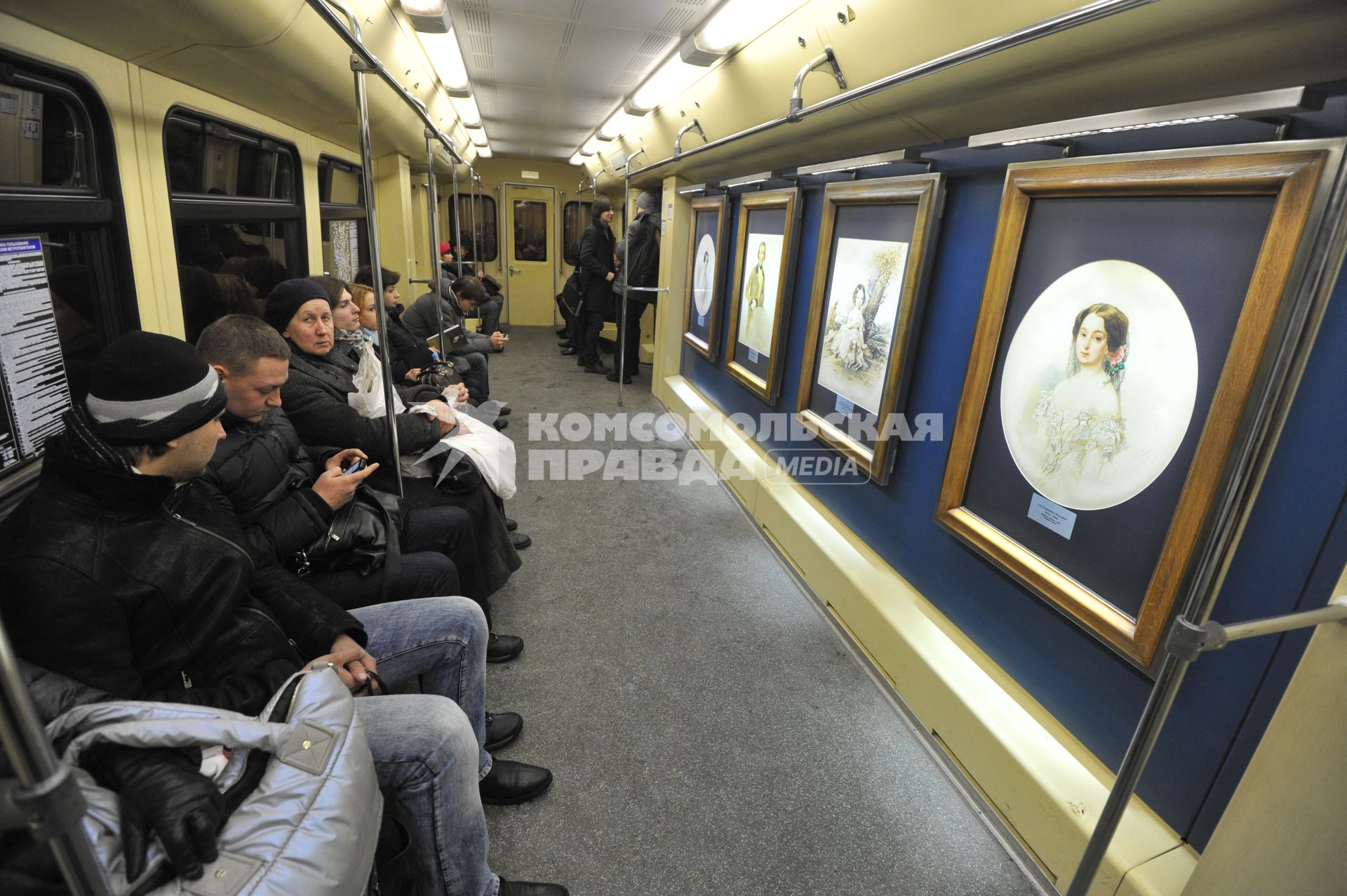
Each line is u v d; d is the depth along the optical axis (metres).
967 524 2.05
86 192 1.64
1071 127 1.53
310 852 0.86
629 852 1.71
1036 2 1.39
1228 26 1.12
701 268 5.08
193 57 1.79
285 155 3.06
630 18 2.82
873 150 2.72
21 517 1.04
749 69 2.81
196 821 0.80
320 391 2.16
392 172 5.59
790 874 1.67
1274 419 0.79
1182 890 1.29
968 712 1.91
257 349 1.59
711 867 1.68
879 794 1.93
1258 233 1.25
